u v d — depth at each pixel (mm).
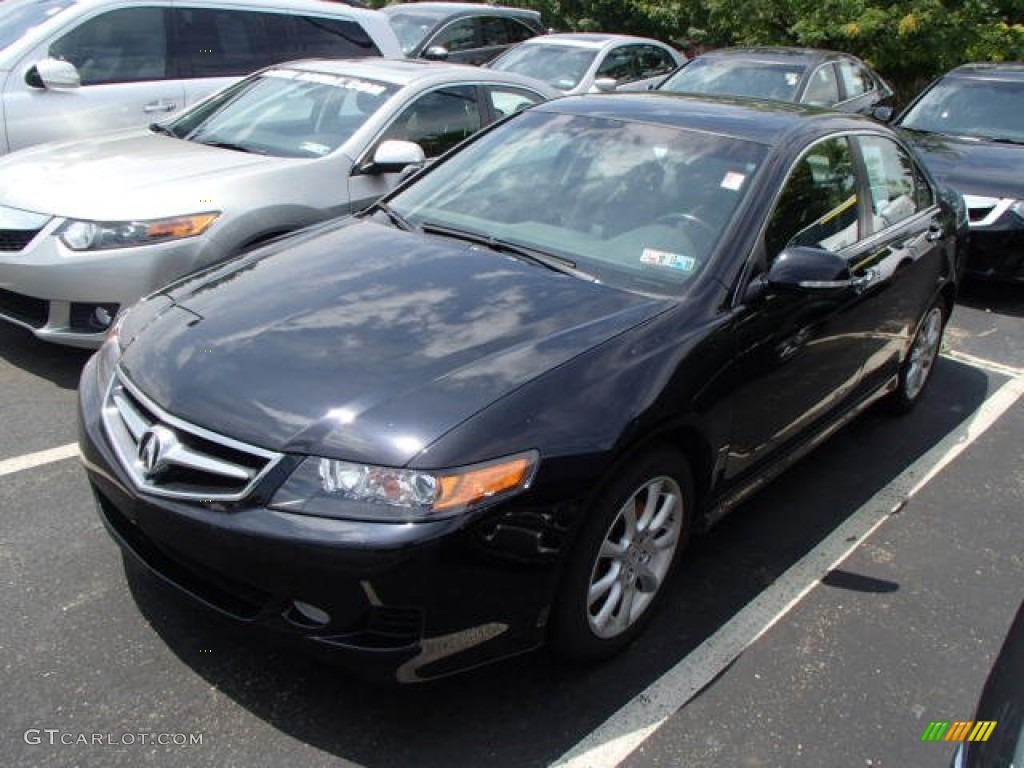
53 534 3383
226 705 2656
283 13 7418
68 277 4402
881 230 4309
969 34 13906
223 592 2576
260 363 2688
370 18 8023
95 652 2811
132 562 2816
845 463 4543
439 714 2693
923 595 3506
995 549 3875
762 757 2660
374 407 2494
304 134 5457
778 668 3029
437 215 3803
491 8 12945
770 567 3604
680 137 3775
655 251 3346
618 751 2631
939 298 5051
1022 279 7133
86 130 6410
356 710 2676
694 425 2953
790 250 3273
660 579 3080
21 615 2943
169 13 6816
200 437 2512
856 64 10477
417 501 2338
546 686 2838
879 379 4570
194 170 4852
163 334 2943
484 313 2971
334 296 3082
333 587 2340
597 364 2752
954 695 2984
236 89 6020
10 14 6773
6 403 4406
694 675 2959
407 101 5625
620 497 2732
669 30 17219
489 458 2416
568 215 3605
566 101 4309
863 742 2752
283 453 2412
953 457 4691
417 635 2418
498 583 2455
